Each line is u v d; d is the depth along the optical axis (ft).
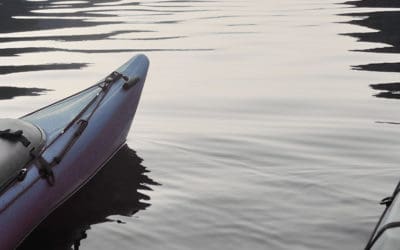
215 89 25.85
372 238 10.35
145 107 23.39
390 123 20.75
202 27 41.29
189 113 22.48
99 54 33.42
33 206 13.75
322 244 12.59
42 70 30.09
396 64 29.48
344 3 51.08
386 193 14.88
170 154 18.04
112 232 13.32
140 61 20.36
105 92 18.47
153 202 14.71
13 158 13.71
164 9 50.70
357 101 23.56
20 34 40.34
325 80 26.91
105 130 17.34
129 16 47.03
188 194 15.11
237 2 54.24
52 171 14.57
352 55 31.65
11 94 25.79
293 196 14.84
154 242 12.80
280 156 17.66
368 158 17.37
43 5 54.54
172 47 34.81
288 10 48.03
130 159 17.72
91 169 16.56
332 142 18.86
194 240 12.84
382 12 44.96
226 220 13.67
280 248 12.48
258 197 14.83
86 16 47.47
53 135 15.85
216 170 16.69
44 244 13.17
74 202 15.10
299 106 23.12
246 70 29.12
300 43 35.06
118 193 15.38
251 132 20.01
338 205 14.32
